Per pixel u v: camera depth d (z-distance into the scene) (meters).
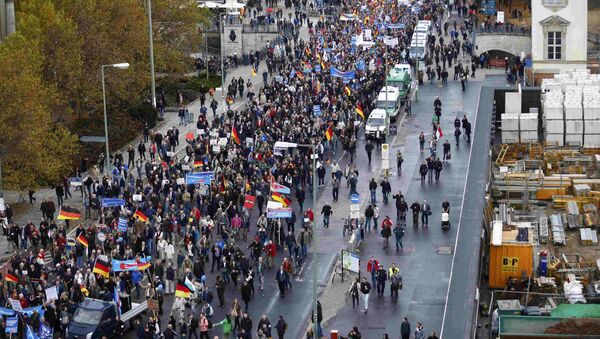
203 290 153.62
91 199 189.25
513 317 141.25
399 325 150.38
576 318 141.25
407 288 161.62
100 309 146.75
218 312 155.12
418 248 175.50
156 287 153.12
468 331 142.00
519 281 161.25
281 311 155.75
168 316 154.00
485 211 180.50
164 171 197.62
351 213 177.50
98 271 154.25
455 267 159.50
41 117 195.25
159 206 179.50
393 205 194.12
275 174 196.38
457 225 183.75
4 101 190.75
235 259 162.75
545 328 140.38
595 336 139.75
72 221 188.25
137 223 171.88
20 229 177.00
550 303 154.50
